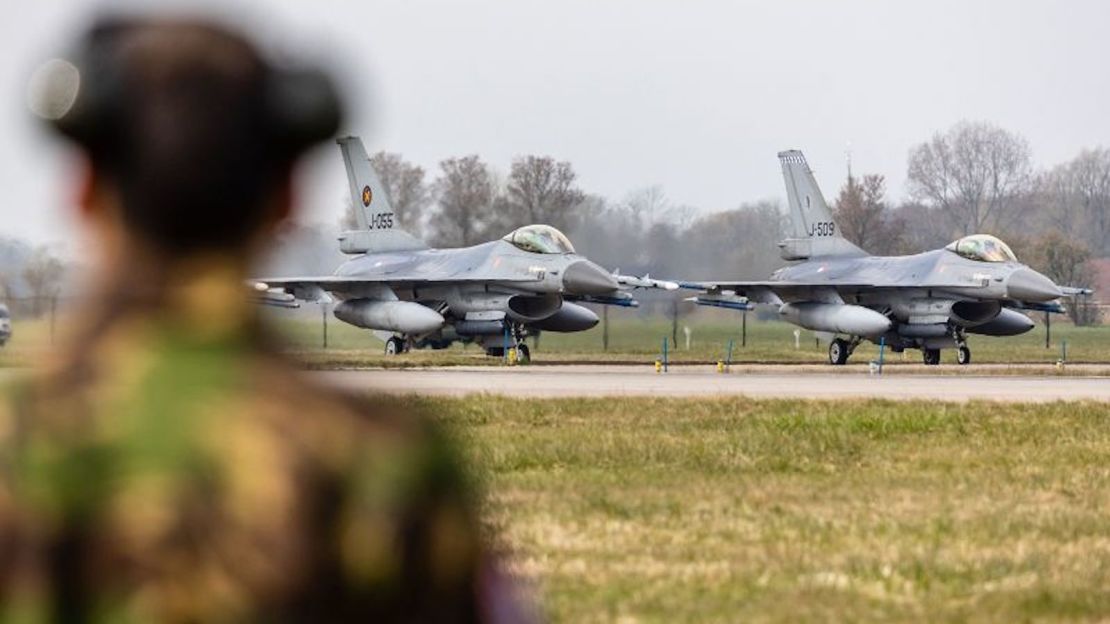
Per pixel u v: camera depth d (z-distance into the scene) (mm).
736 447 92000
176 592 9508
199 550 9555
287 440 9820
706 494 71938
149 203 9984
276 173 10227
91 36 9992
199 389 9852
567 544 57281
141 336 10000
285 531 9656
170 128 9922
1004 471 82562
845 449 92250
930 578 50906
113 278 10102
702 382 166250
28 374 10078
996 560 54188
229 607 9547
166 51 9922
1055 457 89500
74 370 9906
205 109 9969
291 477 9750
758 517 64875
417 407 10422
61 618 9508
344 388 10266
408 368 194250
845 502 70000
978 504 69688
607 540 58375
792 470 82562
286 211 10312
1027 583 50344
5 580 9523
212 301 10109
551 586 49125
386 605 9898
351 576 9781
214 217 10078
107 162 9961
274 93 10109
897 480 78188
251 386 9953
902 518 65000
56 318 10648
